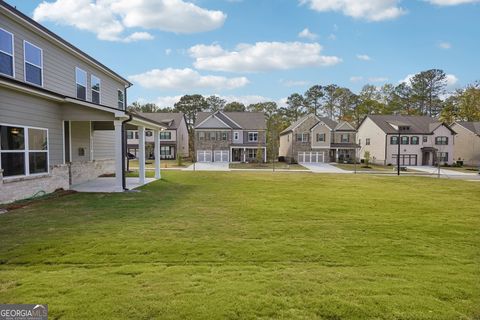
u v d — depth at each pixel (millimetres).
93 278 3510
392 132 39281
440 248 5031
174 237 5387
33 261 4121
